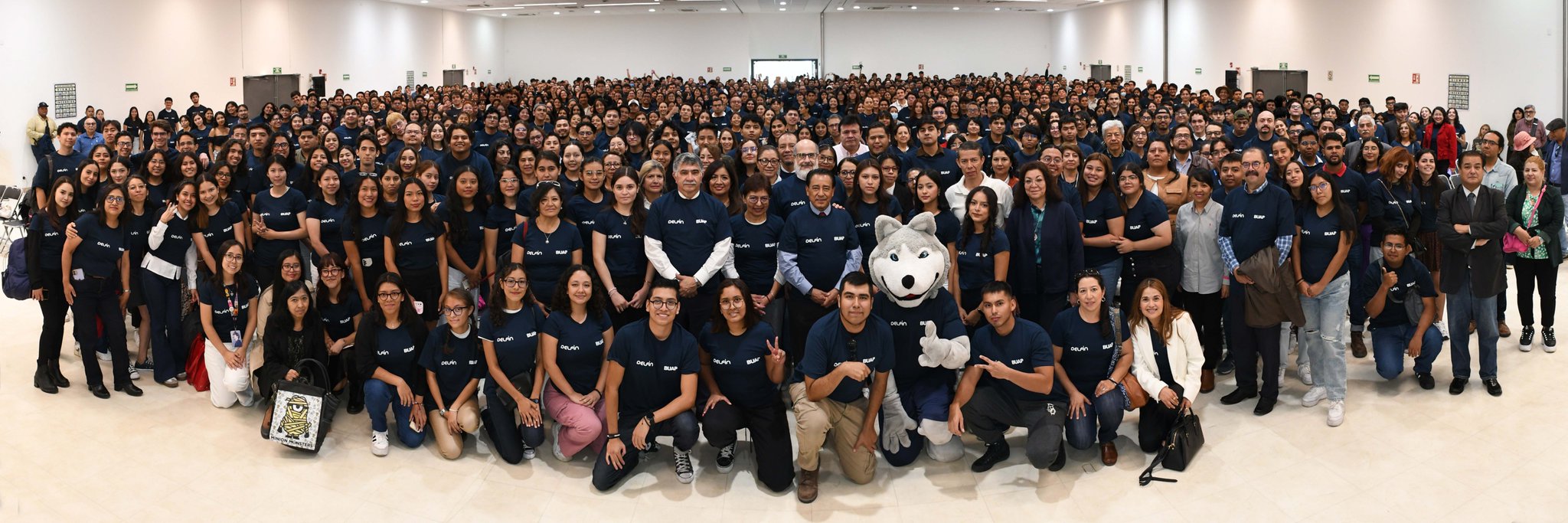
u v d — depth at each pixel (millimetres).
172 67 16984
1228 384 5387
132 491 4191
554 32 32938
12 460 4496
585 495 4152
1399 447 4434
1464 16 14266
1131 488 4121
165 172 6250
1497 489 3992
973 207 4824
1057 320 4422
